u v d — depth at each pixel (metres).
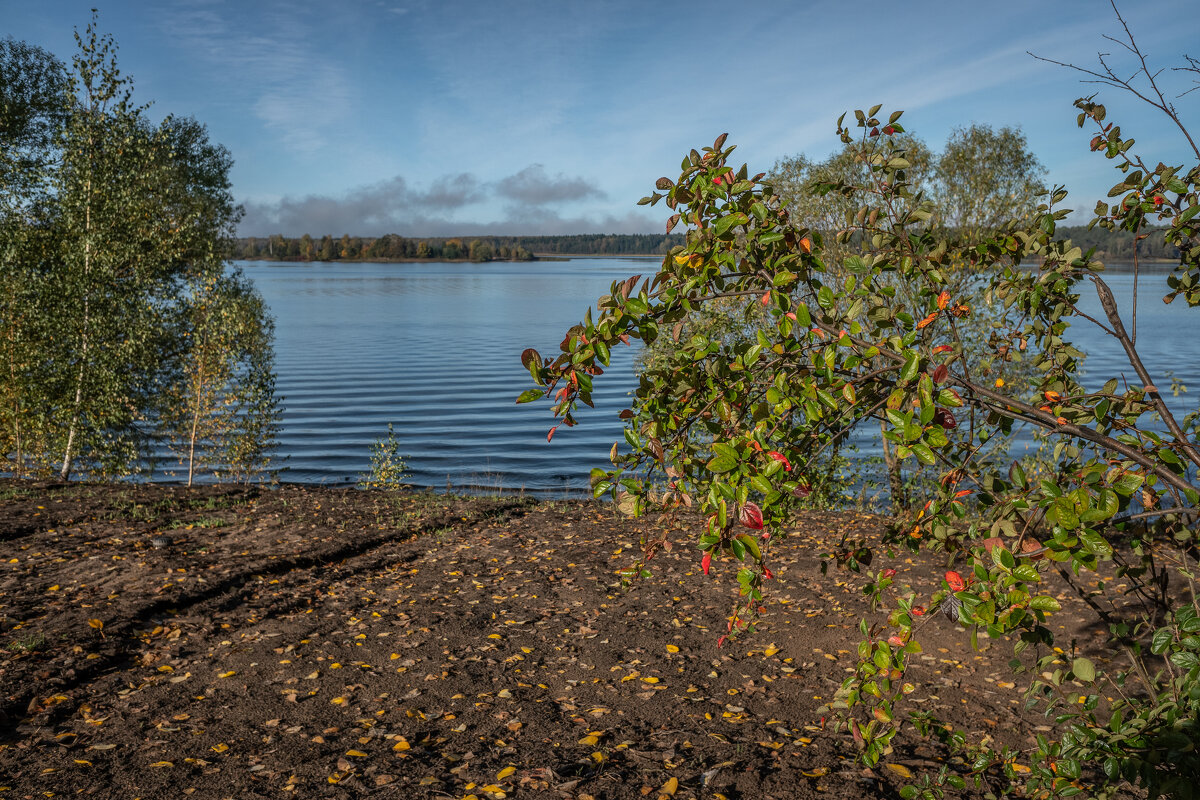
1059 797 2.57
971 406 2.78
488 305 86.06
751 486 2.21
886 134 3.27
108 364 15.01
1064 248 3.03
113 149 15.45
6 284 14.50
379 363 41.50
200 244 19.55
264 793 4.01
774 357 2.58
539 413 29.28
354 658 5.96
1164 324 56.62
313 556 8.73
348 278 164.88
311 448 23.25
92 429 15.20
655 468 2.71
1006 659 5.77
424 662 5.89
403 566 8.69
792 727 4.80
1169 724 2.21
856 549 3.27
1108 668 5.42
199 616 6.75
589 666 5.84
